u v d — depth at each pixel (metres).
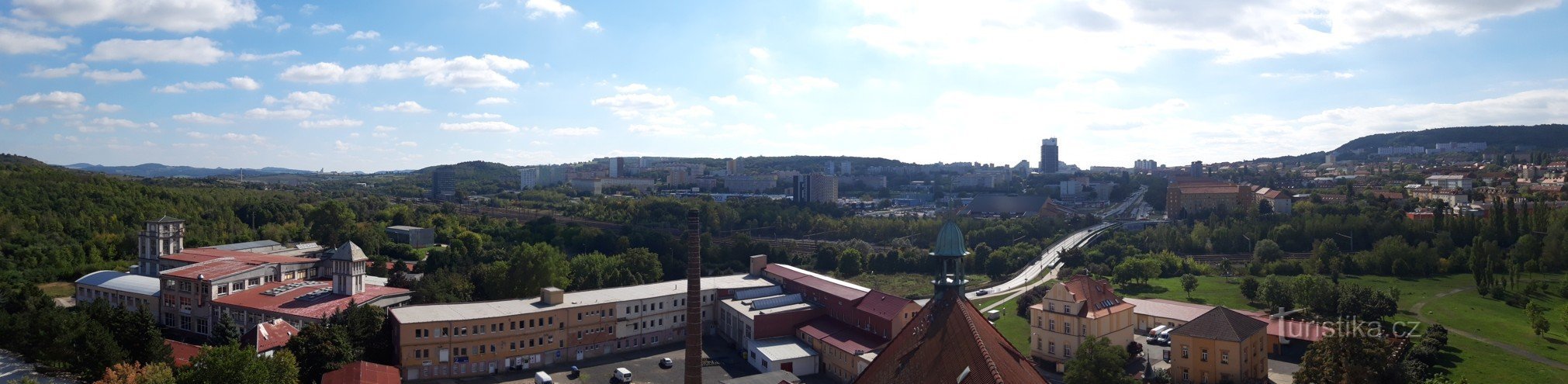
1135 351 169.25
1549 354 158.75
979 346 62.12
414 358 156.88
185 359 148.12
